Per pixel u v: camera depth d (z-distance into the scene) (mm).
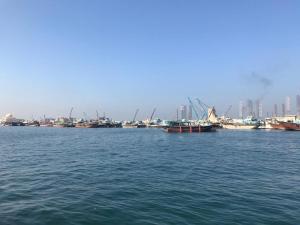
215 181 30875
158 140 108500
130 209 20781
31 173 35656
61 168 39875
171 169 39188
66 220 18531
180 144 87812
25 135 147375
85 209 20688
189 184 29281
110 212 20094
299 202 22734
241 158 52344
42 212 19969
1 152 62812
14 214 19578
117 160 49094
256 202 22641
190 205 21781
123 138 122500
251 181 30922
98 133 176125
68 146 80125
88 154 59000
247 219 18781
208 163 45438
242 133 168500
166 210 20578
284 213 20000
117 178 32438
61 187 27688
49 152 63094
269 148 73562
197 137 128750
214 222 18219
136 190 26531
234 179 32031
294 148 73562
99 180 31250
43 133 174875
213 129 189125
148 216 19328
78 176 33625
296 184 29484
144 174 35125
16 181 30594
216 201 22859
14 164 43938
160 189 26969
